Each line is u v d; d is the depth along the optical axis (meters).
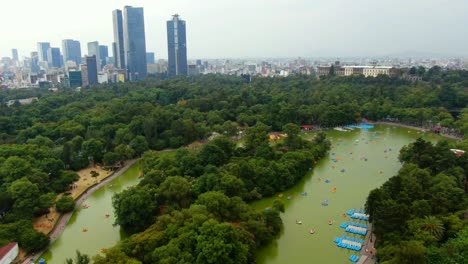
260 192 179.38
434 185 153.50
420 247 102.75
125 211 143.62
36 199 158.62
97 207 178.50
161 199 156.62
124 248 114.12
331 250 132.12
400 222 124.44
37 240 134.50
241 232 122.38
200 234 112.31
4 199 154.88
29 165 182.38
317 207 169.38
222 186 159.88
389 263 102.25
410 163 184.75
